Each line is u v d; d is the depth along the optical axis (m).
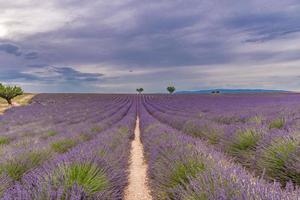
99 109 38.59
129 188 6.37
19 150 6.73
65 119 24.95
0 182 4.69
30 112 35.41
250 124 9.26
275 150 5.59
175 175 4.99
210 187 3.62
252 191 3.22
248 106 25.09
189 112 26.69
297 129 6.89
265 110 16.94
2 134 14.30
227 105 30.89
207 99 54.81
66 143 9.65
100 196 4.25
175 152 6.11
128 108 44.84
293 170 4.98
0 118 28.27
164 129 12.00
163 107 40.56
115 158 6.74
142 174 7.73
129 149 10.88
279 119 9.95
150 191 6.06
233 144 7.75
